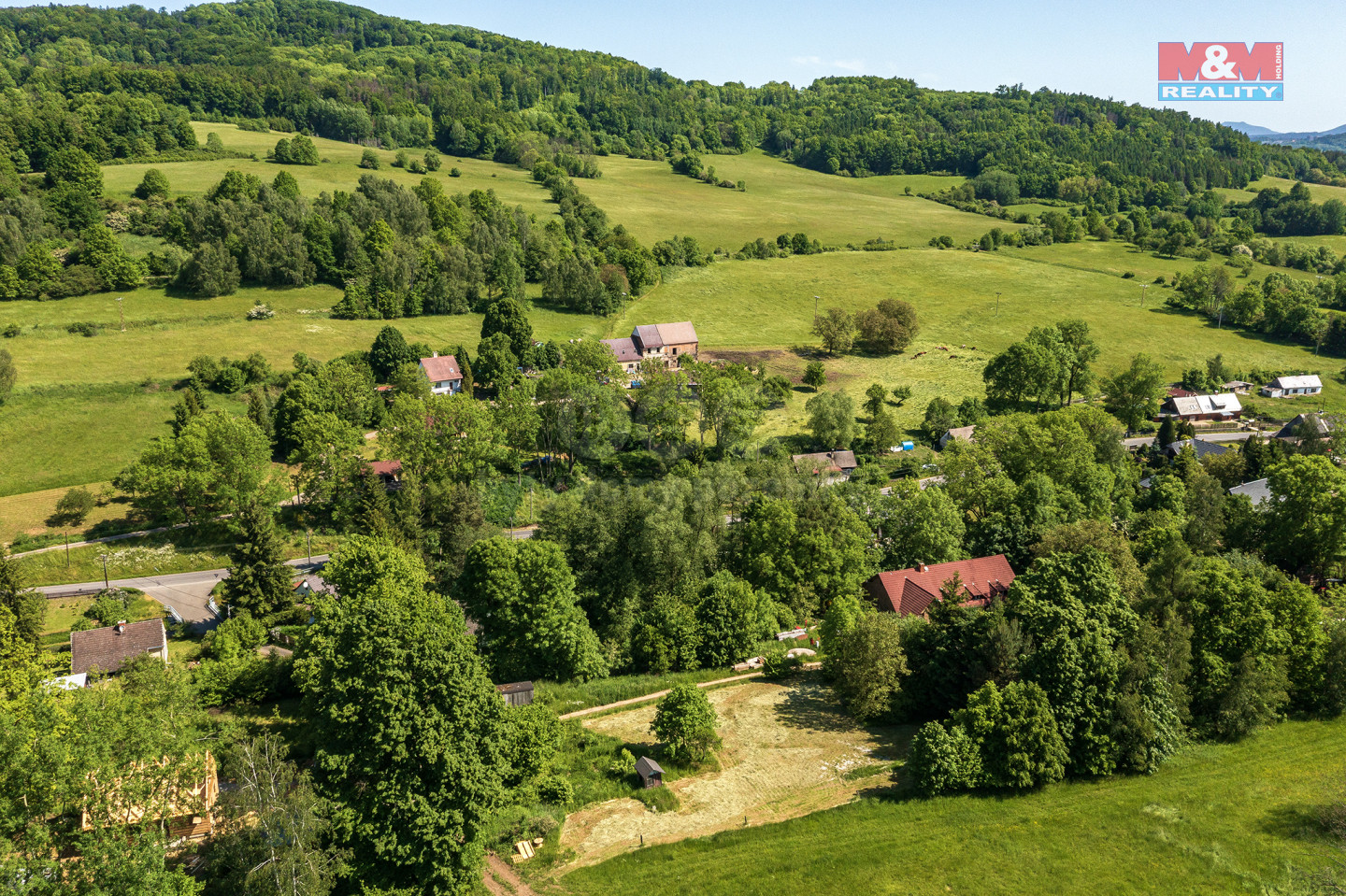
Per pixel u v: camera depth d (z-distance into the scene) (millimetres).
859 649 62906
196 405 125312
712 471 115812
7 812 36719
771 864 47188
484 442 114500
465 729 45312
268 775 42031
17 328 151625
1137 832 49875
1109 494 103312
